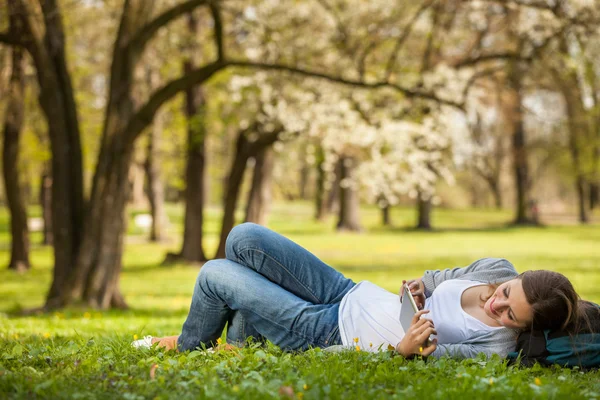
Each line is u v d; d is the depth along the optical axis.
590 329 3.60
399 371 3.36
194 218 23.97
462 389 3.02
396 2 18.77
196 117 20.91
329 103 18.67
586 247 30.55
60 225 12.38
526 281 3.65
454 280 3.97
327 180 27.20
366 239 33.91
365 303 3.92
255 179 23.84
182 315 10.84
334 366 3.38
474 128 27.88
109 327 7.57
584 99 22.92
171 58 21.84
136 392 2.98
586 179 40.62
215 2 12.38
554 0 17.84
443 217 50.09
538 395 2.96
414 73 19.41
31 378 3.17
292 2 18.95
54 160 12.38
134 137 12.36
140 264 24.52
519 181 44.25
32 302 16.58
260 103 20.25
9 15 12.19
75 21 20.56
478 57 22.44
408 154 20.50
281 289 3.95
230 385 3.09
